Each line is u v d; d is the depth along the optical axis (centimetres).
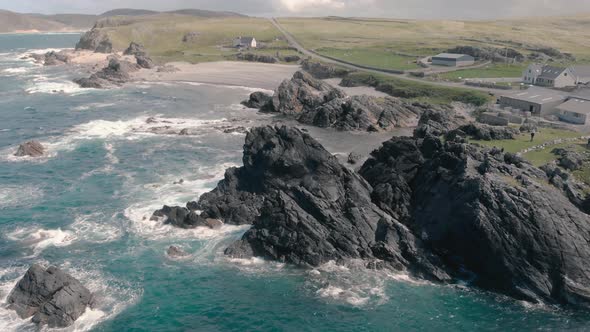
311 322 5459
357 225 6738
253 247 6788
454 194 6538
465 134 9881
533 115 11688
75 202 8300
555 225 5869
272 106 14838
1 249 6794
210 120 13862
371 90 17038
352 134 12406
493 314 5591
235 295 5916
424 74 17900
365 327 5384
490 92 14575
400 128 12975
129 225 7512
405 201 7250
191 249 6881
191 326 5372
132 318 5469
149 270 6388
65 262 6500
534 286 5794
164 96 17150
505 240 5931
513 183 6356
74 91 17938
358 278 6206
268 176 7894
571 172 7444
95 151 10950
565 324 5384
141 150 11031
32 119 13675
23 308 5403
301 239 6544
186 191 8738
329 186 7275
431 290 6031
